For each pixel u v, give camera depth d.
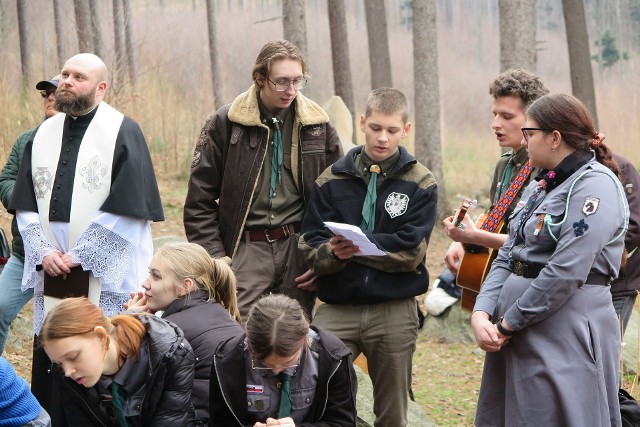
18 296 5.04
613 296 5.04
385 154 4.49
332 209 4.55
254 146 4.77
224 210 4.83
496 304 3.93
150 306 3.93
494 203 4.79
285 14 13.16
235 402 3.32
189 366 3.42
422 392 6.70
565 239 3.63
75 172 4.57
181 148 13.77
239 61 30.89
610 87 36.81
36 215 4.59
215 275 3.98
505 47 12.84
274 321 3.12
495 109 4.60
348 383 3.40
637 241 4.75
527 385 3.75
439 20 53.41
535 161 3.83
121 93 12.95
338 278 4.48
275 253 4.84
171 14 34.47
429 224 4.45
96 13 15.30
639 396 5.86
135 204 4.53
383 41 18.11
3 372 3.14
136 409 3.36
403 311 4.53
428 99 14.27
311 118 4.80
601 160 3.80
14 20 19.41
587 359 3.70
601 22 49.62
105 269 4.48
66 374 3.20
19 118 11.09
